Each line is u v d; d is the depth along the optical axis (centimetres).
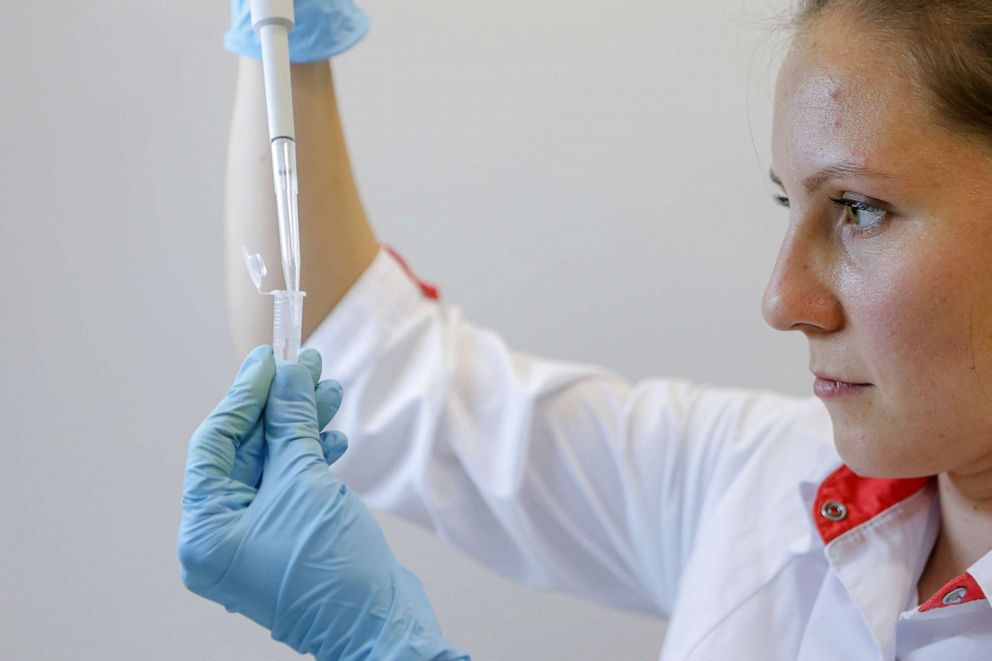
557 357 177
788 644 102
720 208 172
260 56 106
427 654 82
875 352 78
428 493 122
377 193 176
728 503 115
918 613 90
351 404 122
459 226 177
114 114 175
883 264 76
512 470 121
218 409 87
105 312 176
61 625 178
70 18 173
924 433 79
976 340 75
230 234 115
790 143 79
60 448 177
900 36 74
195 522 82
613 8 172
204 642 179
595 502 124
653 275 174
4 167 174
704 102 171
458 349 129
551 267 176
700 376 174
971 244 73
